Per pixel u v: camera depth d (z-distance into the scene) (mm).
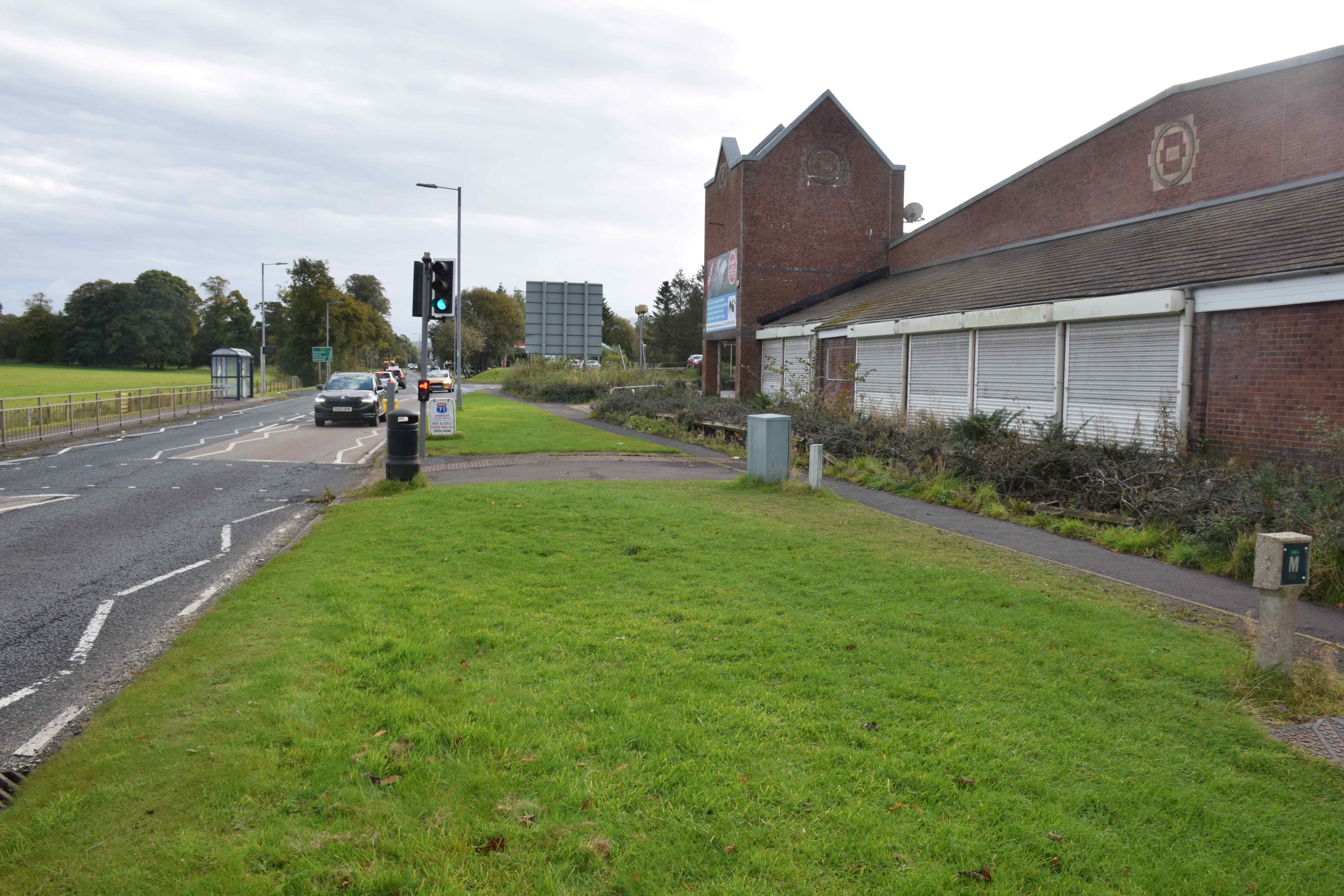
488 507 9984
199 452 18625
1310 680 4426
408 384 71312
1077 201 19219
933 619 5668
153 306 104000
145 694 4266
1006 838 3055
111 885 2742
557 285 42531
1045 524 9688
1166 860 2957
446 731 3801
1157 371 12312
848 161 28906
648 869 2850
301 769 3477
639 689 4355
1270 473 8773
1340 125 13125
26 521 9992
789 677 4574
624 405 28031
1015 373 15320
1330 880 2875
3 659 5188
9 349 113125
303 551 7742
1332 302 9883
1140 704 4297
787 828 3088
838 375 22344
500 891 2732
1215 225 13805
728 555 7570
